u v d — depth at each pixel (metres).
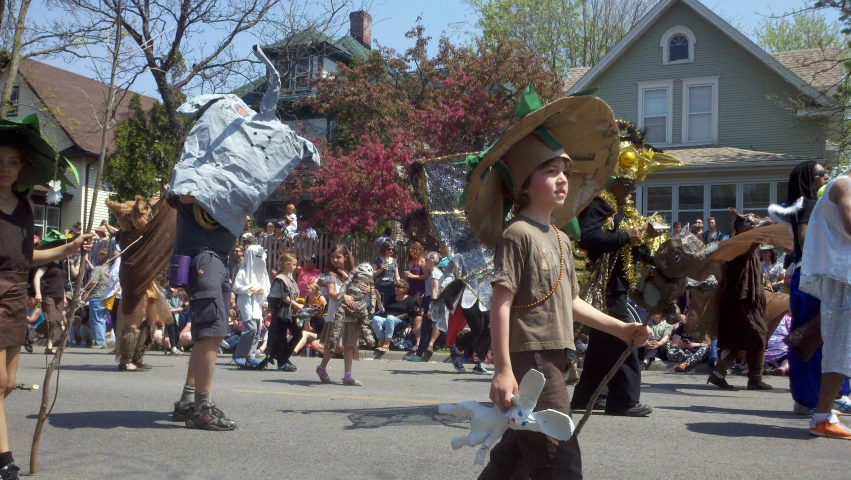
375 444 5.23
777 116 23.59
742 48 23.92
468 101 22.61
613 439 5.35
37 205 29.08
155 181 23.61
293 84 28.30
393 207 21.02
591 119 3.46
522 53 23.83
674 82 24.83
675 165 6.05
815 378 6.51
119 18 4.54
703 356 11.62
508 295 3.07
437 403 7.21
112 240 14.79
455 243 6.07
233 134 5.68
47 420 6.04
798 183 6.33
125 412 6.45
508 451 3.29
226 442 5.26
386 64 26.06
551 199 3.25
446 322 10.99
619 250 5.97
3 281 4.09
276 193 26.94
